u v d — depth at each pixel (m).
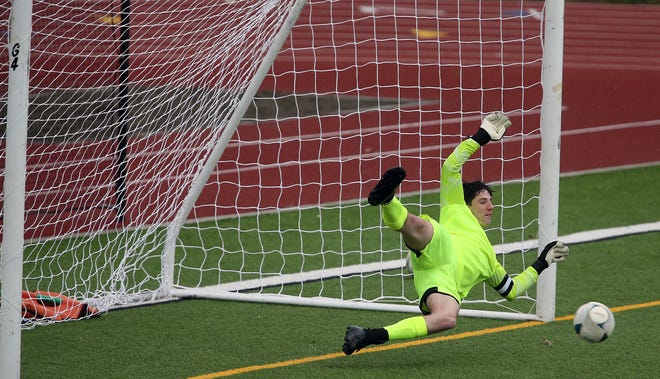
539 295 27.09
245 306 28.45
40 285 29.81
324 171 44.41
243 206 39.41
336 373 23.34
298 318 27.47
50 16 34.19
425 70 64.56
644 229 35.78
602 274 31.17
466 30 76.19
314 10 78.44
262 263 32.41
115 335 26.00
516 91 59.16
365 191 41.59
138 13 34.84
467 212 24.50
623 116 56.31
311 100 58.47
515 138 49.94
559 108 26.19
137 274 31.23
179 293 28.92
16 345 21.55
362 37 73.50
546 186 26.45
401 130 51.12
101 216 33.59
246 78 29.06
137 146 34.34
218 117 30.06
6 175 21.09
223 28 33.06
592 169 45.47
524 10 81.94
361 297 29.12
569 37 78.19
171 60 35.50
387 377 23.05
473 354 24.62
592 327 22.52
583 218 37.28
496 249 33.62
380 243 34.59
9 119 20.97
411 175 43.91
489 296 29.95
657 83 65.19
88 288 29.81
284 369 23.64
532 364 23.91
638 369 23.61
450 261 23.19
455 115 53.91
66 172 36.50
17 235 21.28
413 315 27.84
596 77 66.75
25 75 20.92
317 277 31.05
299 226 34.34
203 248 32.59
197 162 30.67
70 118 35.03
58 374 23.28
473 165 45.41
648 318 27.22
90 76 37.34
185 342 25.53
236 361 24.20
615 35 78.88
